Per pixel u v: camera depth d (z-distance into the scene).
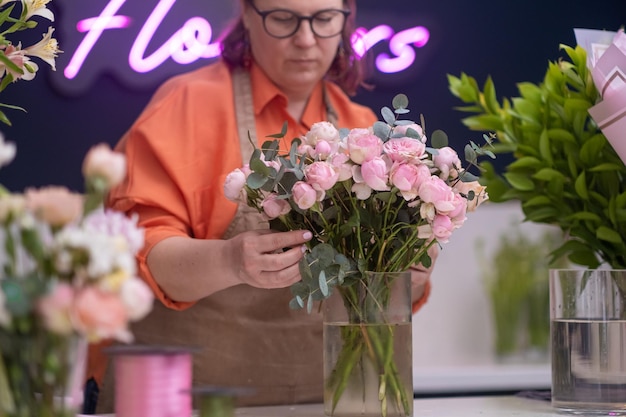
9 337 1.06
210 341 2.11
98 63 3.02
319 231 1.69
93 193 1.09
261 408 1.86
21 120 2.97
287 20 2.11
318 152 1.58
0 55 1.58
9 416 1.07
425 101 3.30
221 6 3.12
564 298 1.74
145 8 3.06
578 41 2.04
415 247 1.67
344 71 2.35
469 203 1.67
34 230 1.05
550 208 2.04
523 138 2.13
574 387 1.72
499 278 3.55
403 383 1.60
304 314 2.13
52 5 2.97
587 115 2.02
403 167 1.52
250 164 1.56
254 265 1.67
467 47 3.33
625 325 1.72
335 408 1.60
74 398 1.10
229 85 2.22
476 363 3.54
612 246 2.01
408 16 3.28
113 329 1.02
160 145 2.09
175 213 2.06
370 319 1.59
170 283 1.93
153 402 1.18
